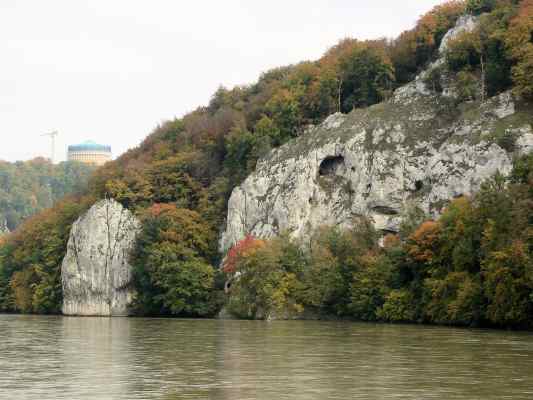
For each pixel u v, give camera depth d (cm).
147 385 4741
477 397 4241
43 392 4506
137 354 6519
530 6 13525
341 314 12194
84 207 17062
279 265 12850
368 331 9138
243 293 13138
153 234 14988
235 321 12100
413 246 11081
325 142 14488
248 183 14875
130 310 15288
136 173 16675
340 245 12562
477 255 10025
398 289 11369
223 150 16975
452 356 6153
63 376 5156
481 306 9662
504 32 13612
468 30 15000
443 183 12938
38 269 16862
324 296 12212
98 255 15712
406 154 13775
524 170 9969
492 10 14962
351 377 4997
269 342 7619
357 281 11881
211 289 14175
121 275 15462
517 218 9331
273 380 4900
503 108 12988
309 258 13000
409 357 6097
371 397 4253
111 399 4256
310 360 5950
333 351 6625
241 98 19850
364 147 14075
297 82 16975
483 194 10225
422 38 15988
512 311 8956
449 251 10588
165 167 16688
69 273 15875
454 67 14512
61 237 17088
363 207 13712
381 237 13262
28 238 18112
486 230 9669
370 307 11619
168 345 7375
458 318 9950
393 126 14150
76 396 4362
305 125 15775
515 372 5203
